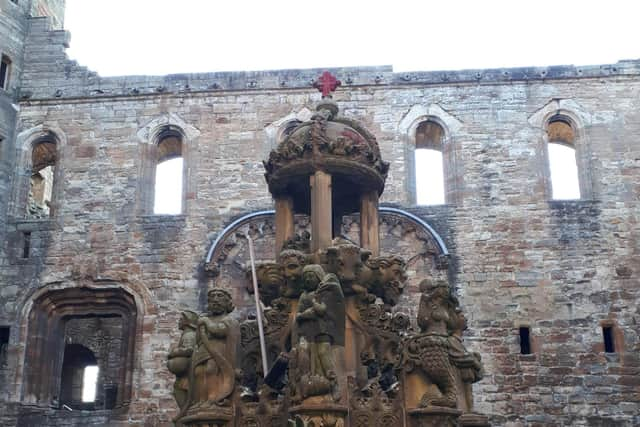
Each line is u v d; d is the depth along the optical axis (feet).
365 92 85.15
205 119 85.56
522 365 74.95
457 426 37.14
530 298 77.10
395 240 79.46
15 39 88.63
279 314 41.47
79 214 82.89
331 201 44.37
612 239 78.74
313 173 43.37
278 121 84.89
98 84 87.61
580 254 78.28
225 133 84.94
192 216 81.92
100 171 84.53
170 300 79.25
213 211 82.07
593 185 80.84
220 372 37.91
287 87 85.81
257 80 86.28
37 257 81.82
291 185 45.57
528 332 76.28
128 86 87.25
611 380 74.23
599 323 76.13
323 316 37.04
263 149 84.07
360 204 45.96
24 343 79.56
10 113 86.48
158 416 75.41
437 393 37.17
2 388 78.02
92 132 86.02
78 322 101.40
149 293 79.51
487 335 76.07
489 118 83.56
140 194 83.35
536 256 78.43
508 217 79.87
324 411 35.50
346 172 43.55
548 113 83.66
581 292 77.10
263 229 80.84
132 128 85.92
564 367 74.79
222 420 36.94
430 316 38.65
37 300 80.74
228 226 80.84
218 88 86.22
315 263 41.19
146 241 81.35
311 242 42.80
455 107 84.07
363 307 40.91
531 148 82.28
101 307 81.66
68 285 80.59
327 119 44.98
